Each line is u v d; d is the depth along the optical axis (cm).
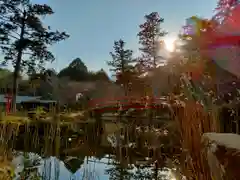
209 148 80
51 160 246
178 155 120
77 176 216
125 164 233
